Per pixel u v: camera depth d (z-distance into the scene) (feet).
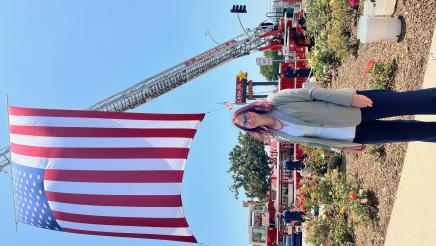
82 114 19.44
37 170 19.84
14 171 20.54
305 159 44.65
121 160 19.34
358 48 30.48
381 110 14.06
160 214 19.51
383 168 23.06
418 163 18.99
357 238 26.32
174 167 19.22
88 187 19.56
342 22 31.91
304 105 14.48
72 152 19.63
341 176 31.09
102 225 19.93
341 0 31.91
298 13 54.08
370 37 22.74
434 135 14.26
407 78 21.54
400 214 20.12
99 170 19.42
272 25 65.62
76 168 19.62
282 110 14.73
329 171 34.78
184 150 19.17
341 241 27.99
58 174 19.69
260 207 67.15
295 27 53.01
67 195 19.81
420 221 17.89
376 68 24.27
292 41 54.49
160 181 19.31
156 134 19.21
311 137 14.90
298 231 51.37
